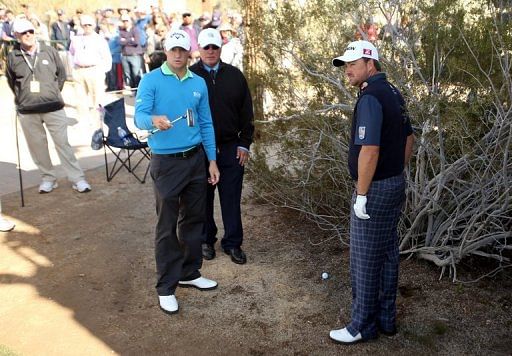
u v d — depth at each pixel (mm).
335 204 4977
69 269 4527
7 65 5938
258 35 4754
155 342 3527
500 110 3438
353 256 3287
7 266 4582
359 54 3002
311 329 3652
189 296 4078
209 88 4176
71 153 6418
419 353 3377
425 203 4129
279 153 5023
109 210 5875
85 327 3695
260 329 3664
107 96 12883
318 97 4574
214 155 3990
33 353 3404
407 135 3293
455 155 3891
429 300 3904
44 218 5648
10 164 7578
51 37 15695
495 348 3395
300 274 4379
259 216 5625
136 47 13211
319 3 4285
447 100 3705
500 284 4082
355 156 3100
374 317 3436
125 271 4484
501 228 3863
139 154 8164
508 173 3748
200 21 12188
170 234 3740
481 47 3674
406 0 3965
